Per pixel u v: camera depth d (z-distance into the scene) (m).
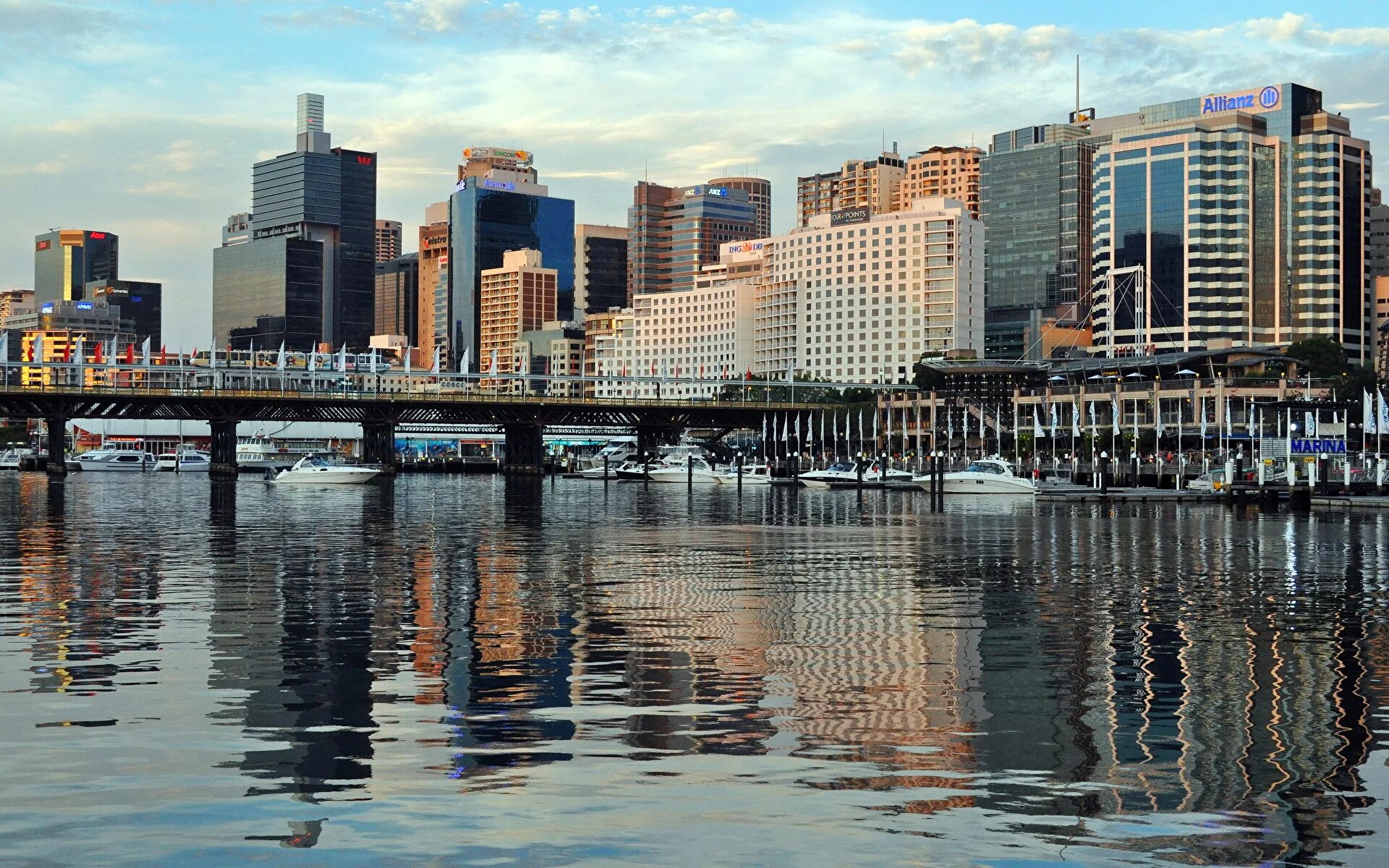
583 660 40.75
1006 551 85.81
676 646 43.53
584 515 132.50
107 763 27.84
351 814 24.53
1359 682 37.72
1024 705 34.19
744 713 33.03
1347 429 171.62
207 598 55.91
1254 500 154.62
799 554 82.69
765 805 25.23
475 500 170.00
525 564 73.88
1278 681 37.78
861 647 43.62
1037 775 27.44
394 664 39.72
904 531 107.94
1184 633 47.44
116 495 172.12
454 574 67.88
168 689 35.59
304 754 28.73
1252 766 28.31
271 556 77.62
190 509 136.38
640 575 68.06
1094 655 42.22
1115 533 105.19
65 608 52.22
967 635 46.50
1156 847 23.12
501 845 22.91
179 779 26.70
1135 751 29.50
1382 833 23.92
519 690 35.78
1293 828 24.17
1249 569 72.81
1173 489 189.88
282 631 46.22
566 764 28.05
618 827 23.83
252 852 22.52
